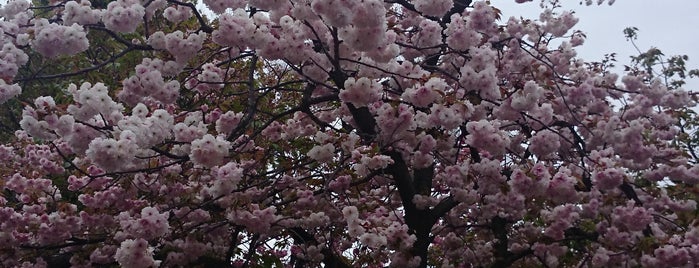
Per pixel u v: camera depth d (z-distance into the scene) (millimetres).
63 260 6480
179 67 5410
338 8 4371
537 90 5461
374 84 5199
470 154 7508
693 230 5746
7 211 5867
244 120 5750
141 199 6492
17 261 6020
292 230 6793
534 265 7414
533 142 6039
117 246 6164
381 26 4652
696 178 7324
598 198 6566
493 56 5715
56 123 4352
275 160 7457
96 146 3959
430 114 5246
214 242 6777
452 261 7898
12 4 5496
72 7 4848
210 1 5406
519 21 7781
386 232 5082
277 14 5434
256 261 7562
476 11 5691
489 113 6574
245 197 5602
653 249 5781
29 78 5113
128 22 4922
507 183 5734
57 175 7746
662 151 7609
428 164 6008
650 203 6910
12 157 7441
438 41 6133
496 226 7449
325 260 7242
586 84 7066
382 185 7520
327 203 6500
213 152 4508
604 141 6977
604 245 6668
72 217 5918
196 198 6109
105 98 4375
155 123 4277
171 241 6219
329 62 5637
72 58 7090
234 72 7359
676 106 7922
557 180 5367
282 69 8391
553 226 6301
